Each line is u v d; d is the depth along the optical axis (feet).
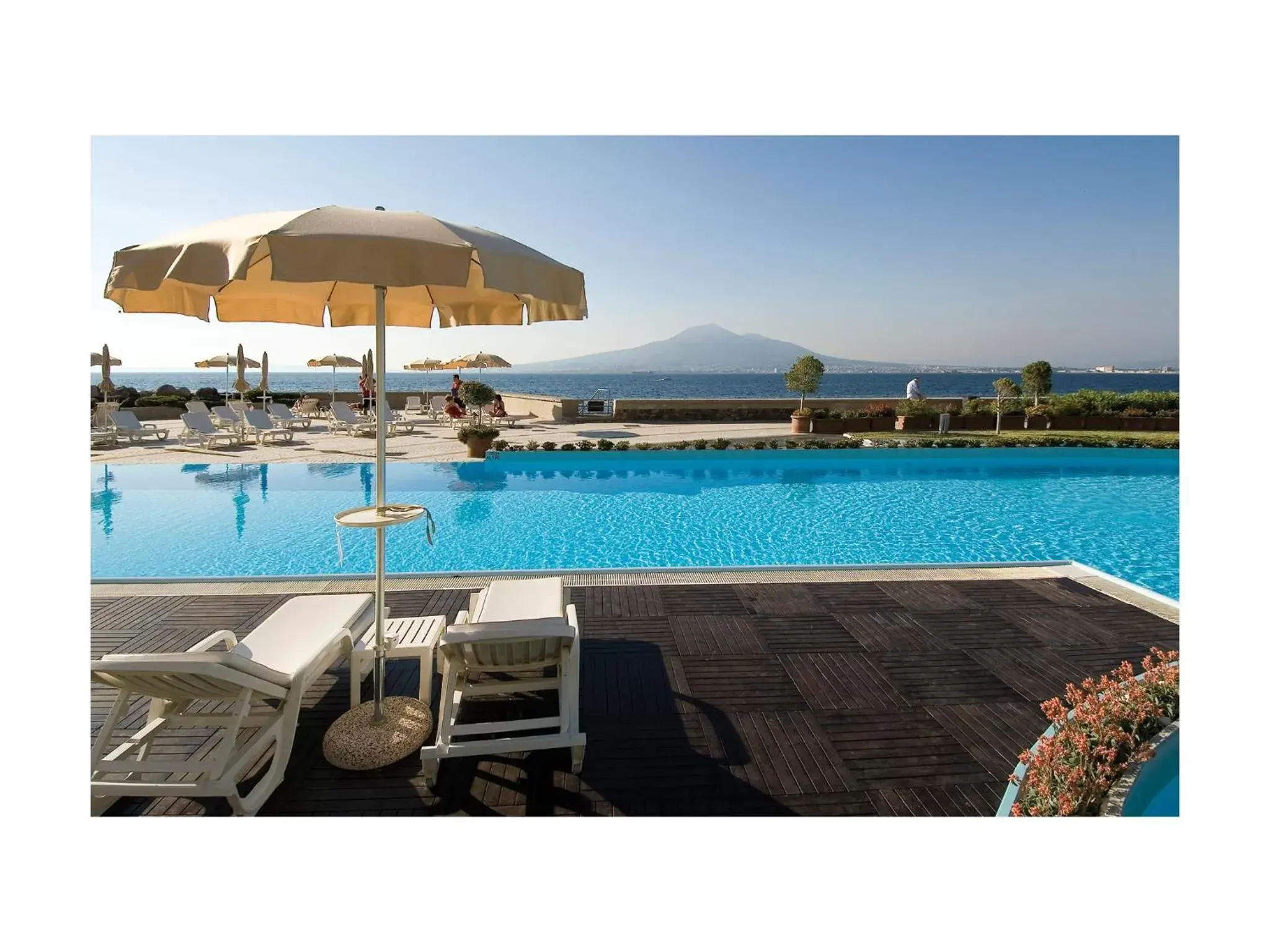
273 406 58.75
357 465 42.04
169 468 40.50
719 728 11.46
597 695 12.59
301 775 9.97
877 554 26.53
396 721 10.94
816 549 27.22
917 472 44.65
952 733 11.40
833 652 14.61
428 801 9.46
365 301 13.71
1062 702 12.46
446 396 72.54
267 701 11.97
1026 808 9.07
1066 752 9.81
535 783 9.90
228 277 7.18
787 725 11.60
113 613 16.51
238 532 28.25
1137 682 11.36
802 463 46.62
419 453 46.78
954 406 68.28
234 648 9.07
